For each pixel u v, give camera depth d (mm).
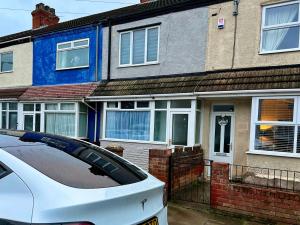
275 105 8109
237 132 9375
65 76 13625
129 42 11789
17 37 16156
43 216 1996
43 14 17609
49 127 13359
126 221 2340
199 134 10008
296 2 8500
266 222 5164
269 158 8078
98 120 12406
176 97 9742
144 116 10852
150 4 12477
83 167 2672
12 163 2367
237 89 8570
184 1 10289
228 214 5512
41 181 2234
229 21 9492
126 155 10961
